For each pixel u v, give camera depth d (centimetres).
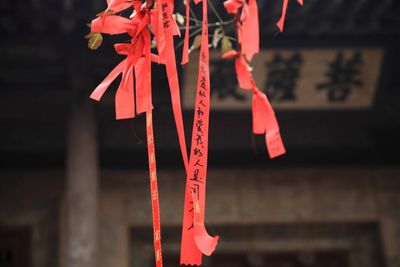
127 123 1416
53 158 1420
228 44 470
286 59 1190
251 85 383
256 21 361
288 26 1091
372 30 1108
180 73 1166
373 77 1234
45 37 1059
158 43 340
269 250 1522
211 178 1502
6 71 1161
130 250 1472
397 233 1492
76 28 1040
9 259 1383
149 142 310
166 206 1455
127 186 1458
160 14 342
